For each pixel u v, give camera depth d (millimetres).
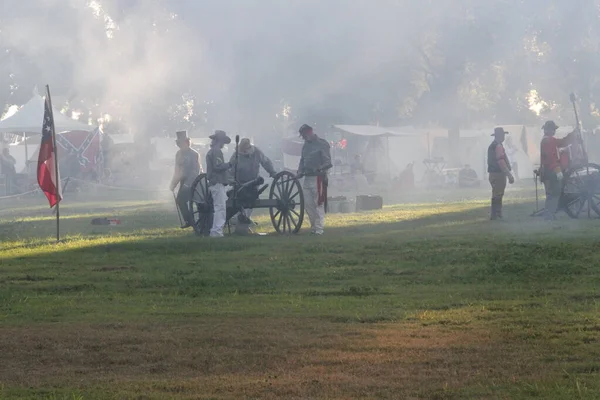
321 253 18750
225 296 13773
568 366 8812
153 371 9125
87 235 24594
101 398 8094
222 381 8617
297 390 8203
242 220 23781
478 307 12086
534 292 13258
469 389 8070
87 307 12906
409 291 13797
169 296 13891
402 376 8609
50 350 10070
